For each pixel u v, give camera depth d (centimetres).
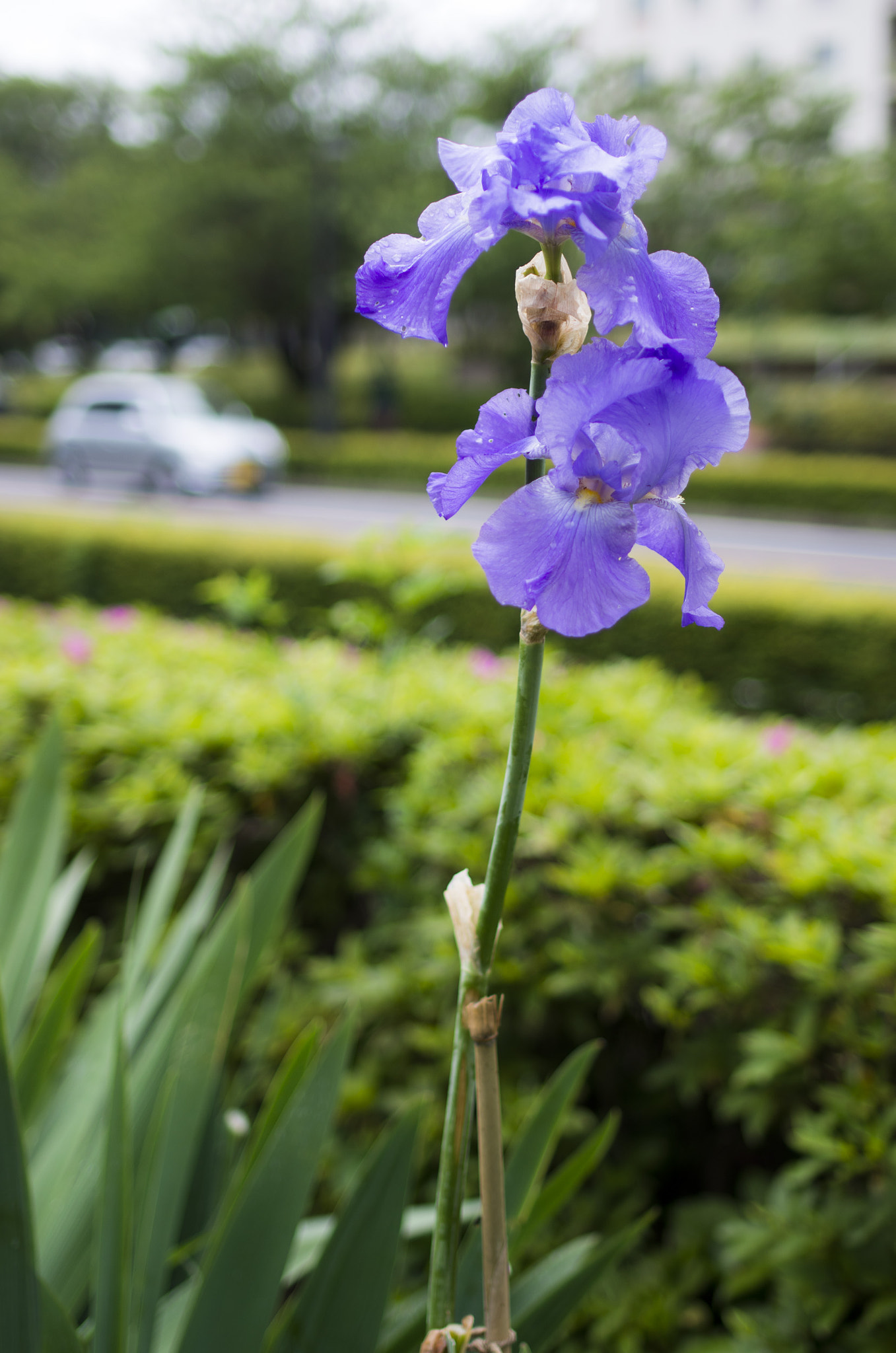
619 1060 285
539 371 92
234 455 2097
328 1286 131
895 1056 234
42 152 4528
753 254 3088
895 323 3738
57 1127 184
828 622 738
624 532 89
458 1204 104
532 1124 160
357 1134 282
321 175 3247
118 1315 130
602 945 265
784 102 3089
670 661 778
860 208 3041
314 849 339
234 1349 130
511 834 95
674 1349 241
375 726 337
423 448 2847
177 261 3381
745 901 268
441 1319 105
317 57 3166
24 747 360
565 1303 145
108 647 461
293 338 3878
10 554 1046
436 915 285
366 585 873
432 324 94
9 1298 117
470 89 3170
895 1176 222
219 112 3284
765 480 2231
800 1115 240
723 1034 254
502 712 347
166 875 205
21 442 3047
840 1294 220
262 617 482
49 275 3625
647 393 86
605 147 93
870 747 338
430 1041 274
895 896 240
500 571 90
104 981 329
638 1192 271
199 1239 152
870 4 4706
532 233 90
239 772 325
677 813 287
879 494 2128
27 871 213
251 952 197
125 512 1125
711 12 4800
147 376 2431
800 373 4272
